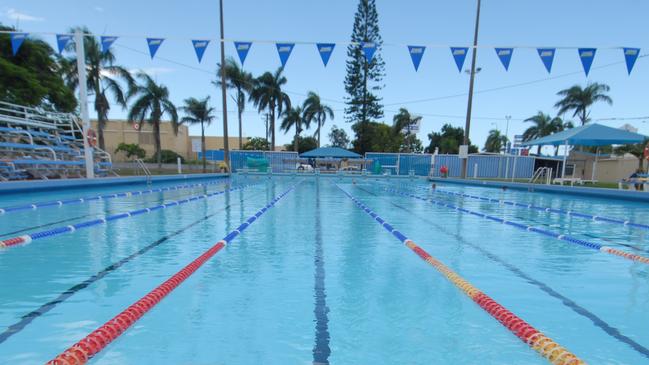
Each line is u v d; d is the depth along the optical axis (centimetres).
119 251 307
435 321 183
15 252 300
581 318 189
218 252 312
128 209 564
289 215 542
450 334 169
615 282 247
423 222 498
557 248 347
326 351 152
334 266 274
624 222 516
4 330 165
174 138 3638
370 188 1196
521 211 639
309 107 2909
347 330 171
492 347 158
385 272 262
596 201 842
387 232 416
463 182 1460
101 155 1182
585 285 240
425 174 2069
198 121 2425
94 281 230
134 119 2050
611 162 1916
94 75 1734
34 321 174
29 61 1291
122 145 3012
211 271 258
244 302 202
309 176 1872
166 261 277
